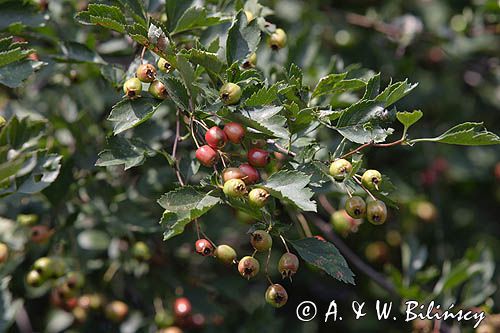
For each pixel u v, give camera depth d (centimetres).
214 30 423
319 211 603
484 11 696
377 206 351
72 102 594
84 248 566
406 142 356
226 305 619
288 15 700
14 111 576
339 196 472
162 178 531
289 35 648
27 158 392
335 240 582
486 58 776
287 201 346
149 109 368
